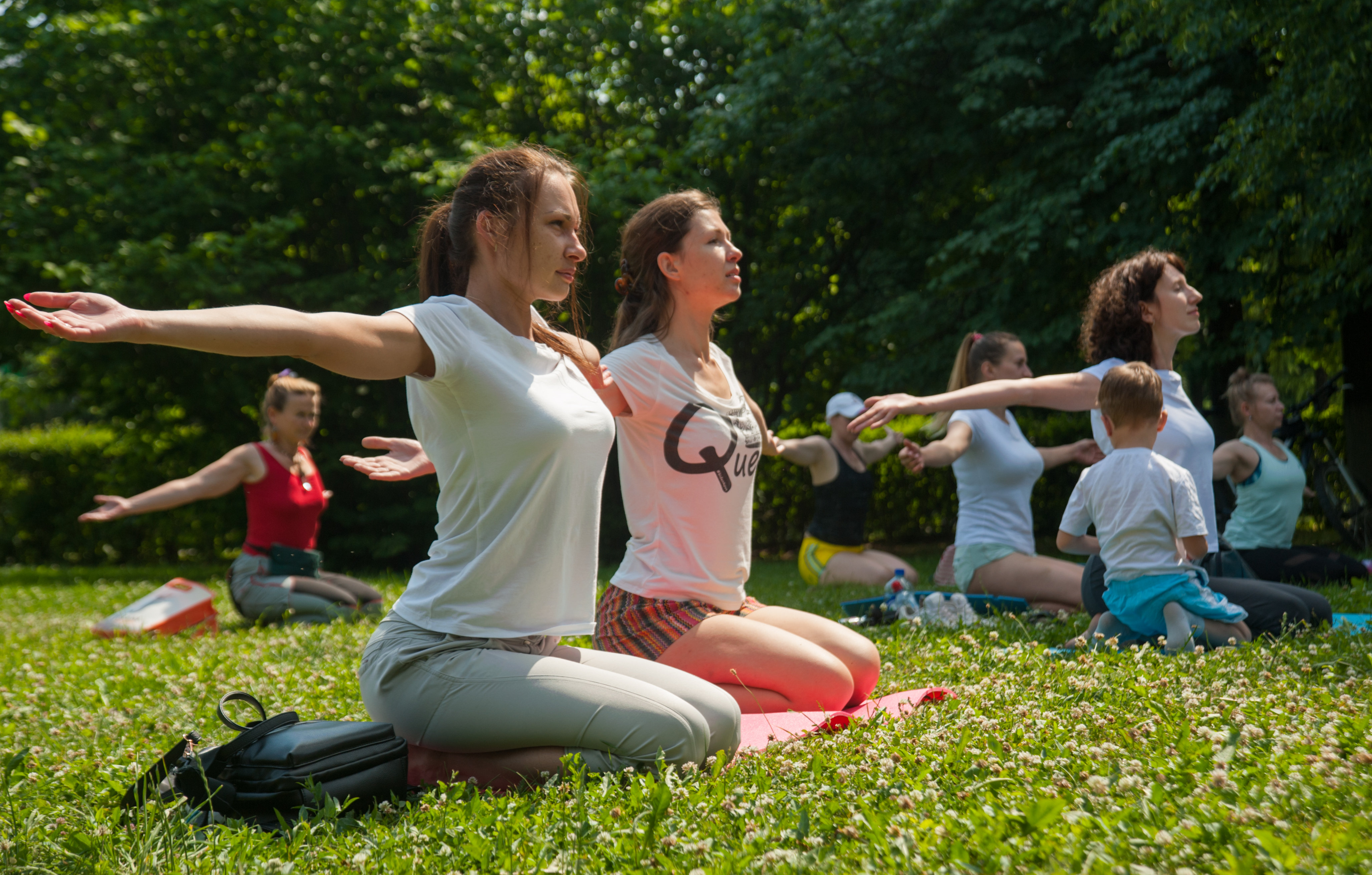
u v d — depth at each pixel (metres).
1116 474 4.28
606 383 3.23
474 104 14.07
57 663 5.20
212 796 2.28
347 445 13.98
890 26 11.11
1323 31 7.96
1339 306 9.43
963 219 12.32
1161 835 1.77
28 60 13.48
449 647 2.65
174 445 14.95
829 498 8.59
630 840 2.03
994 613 5.43
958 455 5.70
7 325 13.16
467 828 2.13
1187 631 4.00
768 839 1.98
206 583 11.64
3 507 16.94
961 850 1.79
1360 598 5.68
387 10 13.98
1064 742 2.54
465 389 2.58
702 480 3.44
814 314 14.59
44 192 13.19
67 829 2.25
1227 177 8.91
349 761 2.43
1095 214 10.19
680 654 3.38
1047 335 10.35
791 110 12.55
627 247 3.74
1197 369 9.80
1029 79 10.70
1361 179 8.12
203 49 13.73
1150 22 8.98
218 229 13.64
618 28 14.33
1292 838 1.82
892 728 2.80
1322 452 9.90
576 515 2.76
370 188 13.64
